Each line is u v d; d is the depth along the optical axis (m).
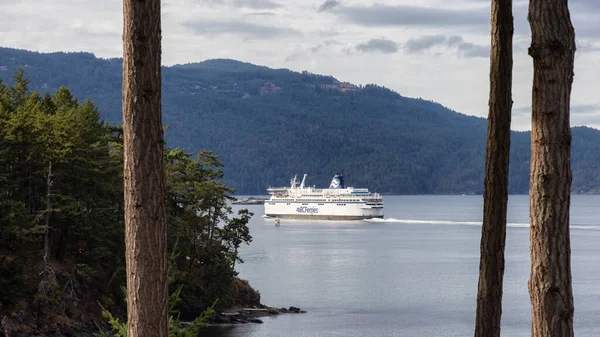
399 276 152.62
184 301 96.25
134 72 17.23
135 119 17.28
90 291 87.06
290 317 103.31
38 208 88.56
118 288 89.19
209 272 101.12
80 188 89.81
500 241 21.17
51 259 89.06
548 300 16.55
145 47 17.22
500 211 21.17
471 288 134.25
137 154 17.30
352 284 140.38
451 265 173.50
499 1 21.03
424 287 135.88
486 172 21.31
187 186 106.50
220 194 105.31
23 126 84.56
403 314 106.62
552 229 16.53
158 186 17.45
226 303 102.44
